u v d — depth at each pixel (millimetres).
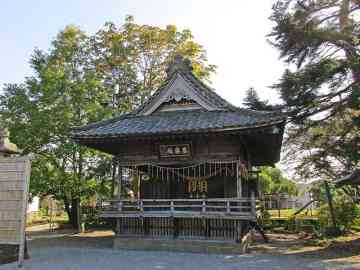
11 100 20406
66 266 10852
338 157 18969
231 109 15133
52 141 20578
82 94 20891
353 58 16375
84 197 22641
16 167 11219
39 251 14133
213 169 16234
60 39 23031
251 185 19531
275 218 25266
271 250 14367
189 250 13742
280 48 18297
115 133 14047
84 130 15133
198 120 14609
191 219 14492
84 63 23797
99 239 18609
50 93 20156
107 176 22031
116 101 26984
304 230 22078
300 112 18453
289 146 22203
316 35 16906
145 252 13680
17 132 19594
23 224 10852
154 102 16156
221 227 14023
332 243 16250
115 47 26266
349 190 20594
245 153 16484
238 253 13203
